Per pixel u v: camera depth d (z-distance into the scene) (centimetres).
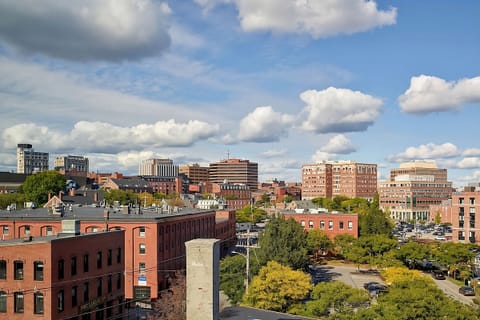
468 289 7038
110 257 5338
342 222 11269
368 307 4366
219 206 15150
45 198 12988
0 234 6994
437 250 8681
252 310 3703
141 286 6788
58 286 4322
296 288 4700
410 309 3762
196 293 2206
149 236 6825
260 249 6769
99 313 5062
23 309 4269
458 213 12012
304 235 7462
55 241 4288
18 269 4309
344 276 8394
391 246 8756
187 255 2231
